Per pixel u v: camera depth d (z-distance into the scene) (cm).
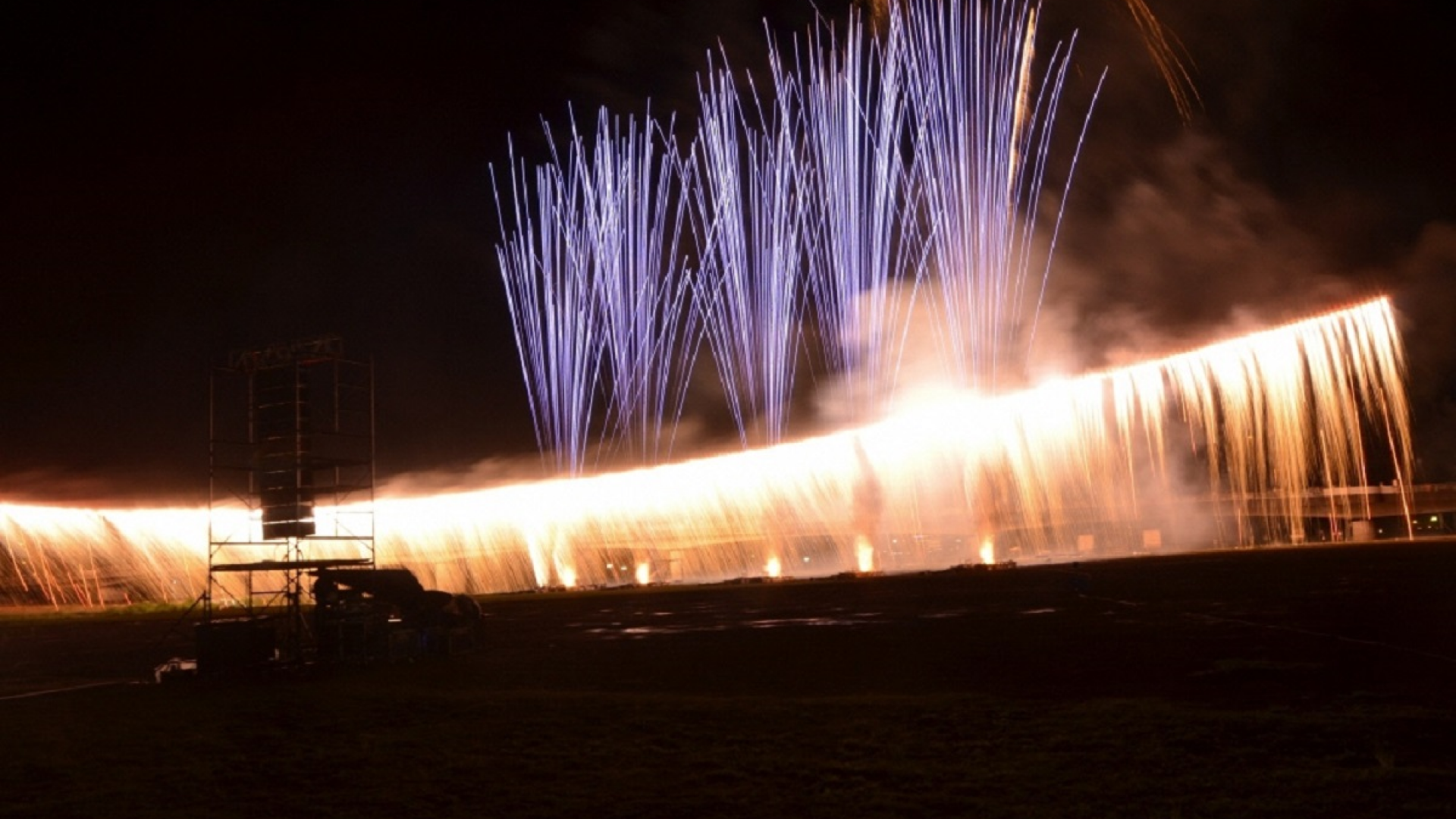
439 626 2397
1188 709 1275
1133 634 2144
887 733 1216
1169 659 1758
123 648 3109
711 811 930
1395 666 1576
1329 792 893
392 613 2402
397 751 1253
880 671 1791
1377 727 1130
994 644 2098
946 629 2459
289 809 1005
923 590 3988
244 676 2134
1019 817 866
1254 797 888
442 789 1055
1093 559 6156
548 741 1268
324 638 2252
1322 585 3159
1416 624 2083
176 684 2081
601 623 3200
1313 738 1089
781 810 921
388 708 1576
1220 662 1664
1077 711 1287
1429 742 1066
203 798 1068
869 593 3997
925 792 953
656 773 1078
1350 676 1502
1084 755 1059
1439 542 5944
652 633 2762
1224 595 2994
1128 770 991
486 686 1825
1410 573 3491
